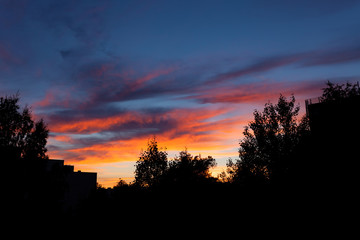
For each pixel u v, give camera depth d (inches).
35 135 936.3
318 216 859.4
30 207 864.3
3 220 778.2
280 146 1027.3
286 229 882.8
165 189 1209.4
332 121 1003.9
